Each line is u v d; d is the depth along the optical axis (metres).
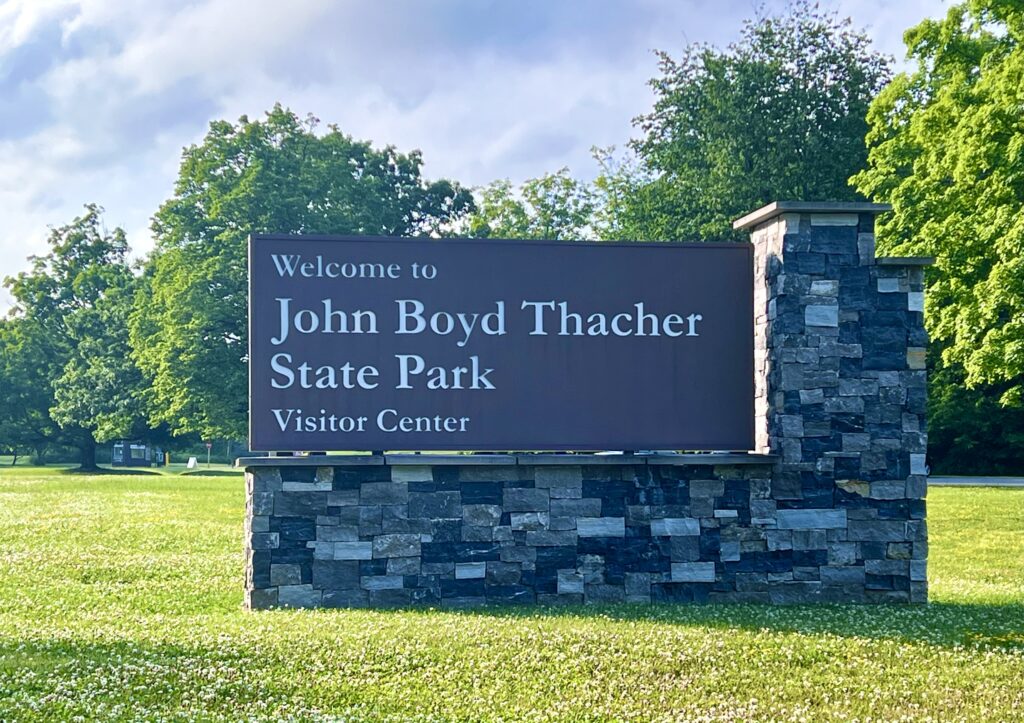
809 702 8.70
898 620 12.30
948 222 26.17
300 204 42.16
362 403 13.52
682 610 12.94
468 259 13.76
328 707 8.42
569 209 56.59
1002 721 8.20
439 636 10.93
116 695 8.59
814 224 13.62
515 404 13.71
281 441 13.40
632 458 13.58
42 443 71.06
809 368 13.59
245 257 41.91
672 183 46.38
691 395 13.97
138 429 68.75
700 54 45.06
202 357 42.41
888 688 9.13
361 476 13.45
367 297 13.59
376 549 13.41
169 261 44.34
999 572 18.44
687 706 8.51
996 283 23.72
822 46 44.53
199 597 14.50
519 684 9.15
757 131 42.03
